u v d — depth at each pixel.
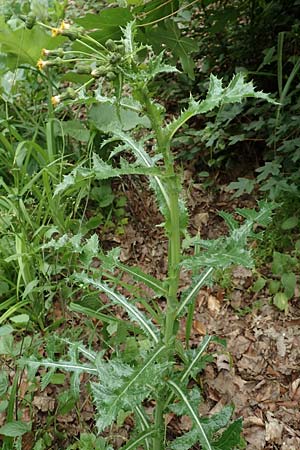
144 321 1.85
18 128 3.96
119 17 2.94
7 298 3.02
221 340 1.97
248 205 3.69
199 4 3.93
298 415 2.67
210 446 1.61
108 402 1.45
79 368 2.05
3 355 2.85
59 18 3.64
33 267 2.95
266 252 3.39
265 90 3.90
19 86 4.17
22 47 3.43
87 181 3.28
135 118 3.61
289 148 3.22
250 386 2.81
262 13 3.82
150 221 3.69
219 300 3.23
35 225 3.16
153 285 1.75
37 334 2.78
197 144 3.93
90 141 3.46
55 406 2.68
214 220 3.70
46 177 3.02
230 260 1.46
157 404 1.86
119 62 1.34
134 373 1.54
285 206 3.39
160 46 3.30
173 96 4.23
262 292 3.23
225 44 4.06
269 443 2.57
